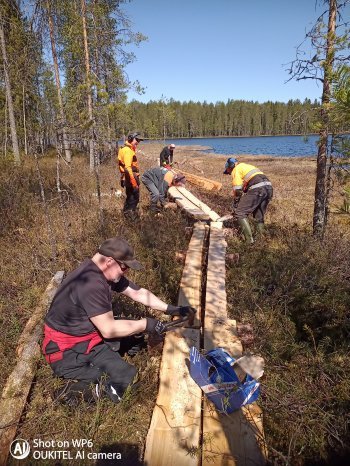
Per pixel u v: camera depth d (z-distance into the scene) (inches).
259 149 1768.0
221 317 124.6
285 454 83.4
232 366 91.5
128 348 113.8
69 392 95.5
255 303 141.5
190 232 242.8
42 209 271.1
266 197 226.5
